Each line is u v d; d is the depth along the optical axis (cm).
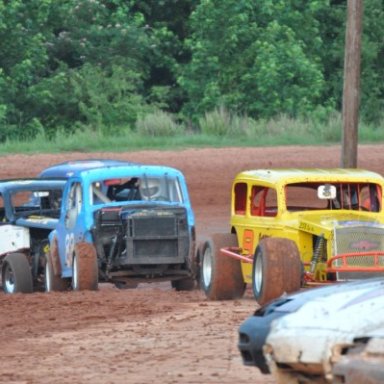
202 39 12912
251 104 12419
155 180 5262
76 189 5188
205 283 4450
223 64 12788
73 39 13188
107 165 5666
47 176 6188
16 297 4547
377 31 13462
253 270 4069
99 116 12006
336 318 2347
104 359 3128
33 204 5803
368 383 2173
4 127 11781
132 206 5103
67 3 13225
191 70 12850
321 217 4181
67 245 5181
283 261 3950
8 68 12500
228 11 12888
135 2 13875
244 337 2542
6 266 5272
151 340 3384
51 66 13100
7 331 3644
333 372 2239
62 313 3991
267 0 13062
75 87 12306
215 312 3878
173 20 13950
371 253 3966
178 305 4112
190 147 10344
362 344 2259
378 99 13262
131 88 12494
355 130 6384
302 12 13400
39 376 2927
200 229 7056
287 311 2472
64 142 10500
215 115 11231
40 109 12319
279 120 11475
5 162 9606
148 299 4400
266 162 9488
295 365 2362
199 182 8738
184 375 2884
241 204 4541
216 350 3189
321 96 13012
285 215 4225
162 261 5088
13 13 12544
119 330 3578
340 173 4359
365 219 4200
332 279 4059
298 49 12594
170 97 13162
